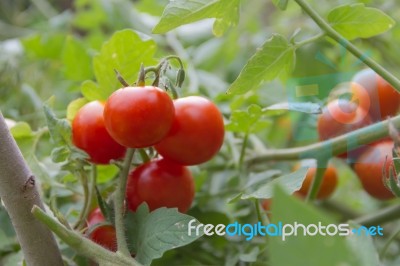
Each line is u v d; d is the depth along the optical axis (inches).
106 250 13.1
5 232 17.5
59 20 30.2
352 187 23.7
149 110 13.4
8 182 13.0
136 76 16.1
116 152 14.7
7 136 13.1
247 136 18.3
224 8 14.8
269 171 17.7
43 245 13.3
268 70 14.8
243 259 15.4
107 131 14.5
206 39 28.6
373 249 12.0
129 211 14.5
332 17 15.3
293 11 29.1
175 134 14.4
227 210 18.1
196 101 14.6
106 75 16.0
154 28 14.3
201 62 26.2
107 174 17.0
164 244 13.4
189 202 15.3
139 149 15.3
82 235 13.8
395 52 25.1
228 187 19.4
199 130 14.4
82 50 23.0
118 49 15.9
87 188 15.0
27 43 25.9
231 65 28.7
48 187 17.1
